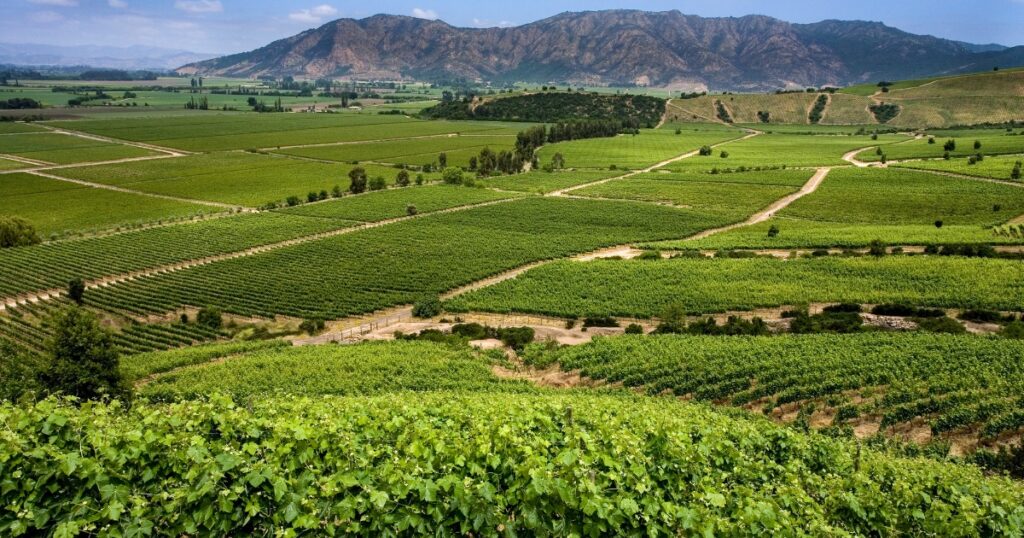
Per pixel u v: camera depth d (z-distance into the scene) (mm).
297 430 15453
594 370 45344
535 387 41688
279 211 124750
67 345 37844
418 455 15391
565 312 66250
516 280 77688
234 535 13156
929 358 41938
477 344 57062
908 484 17531
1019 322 54594
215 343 62531
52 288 80625
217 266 88688
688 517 13555
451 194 138750
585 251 94938
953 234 90062
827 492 16953
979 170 138000
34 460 13211
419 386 41938
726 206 126312
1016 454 28328
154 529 12758
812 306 64875
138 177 163500
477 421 19641
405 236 103625
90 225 118000
